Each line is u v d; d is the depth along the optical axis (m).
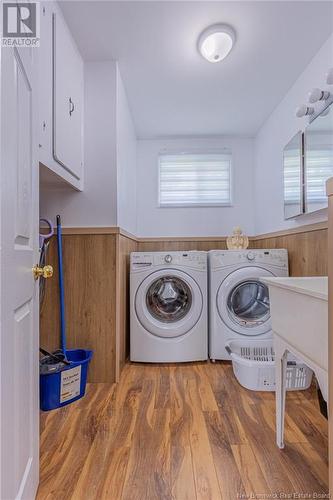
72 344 1.98
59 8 1.56
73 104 1.81
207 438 1.34
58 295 1.96
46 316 1.96
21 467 0.84
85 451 1.26
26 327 0.90
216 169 3.22
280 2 1.50
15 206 0.80
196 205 3.21
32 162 1.00
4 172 0.71
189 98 2.42
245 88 2.27
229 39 1.69
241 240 2.71
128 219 2.57
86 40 1.79
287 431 1.39
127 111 2.47
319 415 1.53
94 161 2.03
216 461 1.19
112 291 1.98
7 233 0.72
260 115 2.71
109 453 1.25
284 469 1.15
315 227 1.89
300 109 1.85
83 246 1.99
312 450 1.25
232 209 3.21
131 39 1.77
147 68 2.04
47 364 1.68
